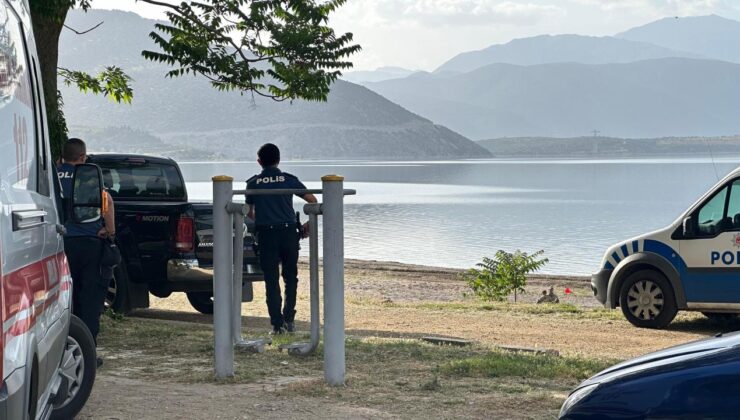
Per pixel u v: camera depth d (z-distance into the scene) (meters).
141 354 11.19
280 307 13.28
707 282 15.18
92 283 9.98
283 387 8.95
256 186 13.02
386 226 82.56
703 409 4.14
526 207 111.88
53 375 6.20
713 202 15.22
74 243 9.84
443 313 18.16
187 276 15.27
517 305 19.72
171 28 17.41
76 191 8.15
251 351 10.43
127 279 15.32
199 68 17.23
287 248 13.18
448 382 9.24
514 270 25.12
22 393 4.48
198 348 11.52
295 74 17.59
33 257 5.32
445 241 67.06
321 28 17.95
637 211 101.88
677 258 15.41
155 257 15.34
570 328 15.73
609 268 16.22
